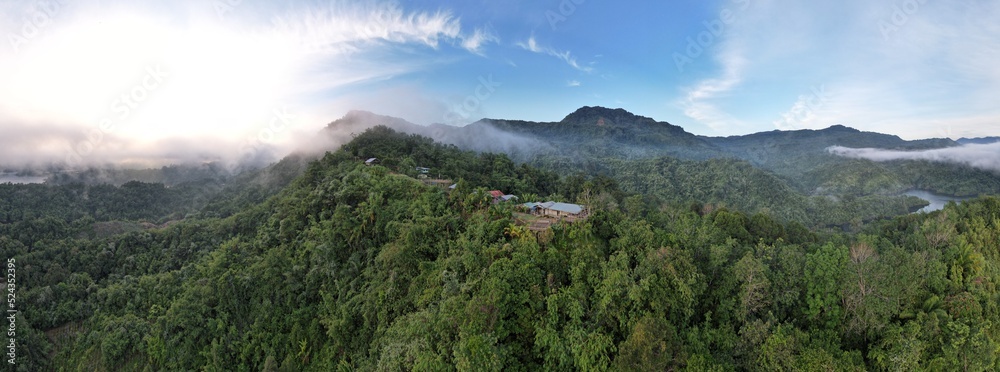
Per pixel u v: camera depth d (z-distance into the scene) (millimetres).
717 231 72500
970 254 76062
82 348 90625
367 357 68375
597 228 73688
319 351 76062
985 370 56781
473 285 60219
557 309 57344
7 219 165875
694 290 57125
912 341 52719
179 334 81875
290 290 84812
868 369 54562
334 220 90688
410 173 134250
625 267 59000
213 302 86750
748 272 57031
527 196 109188
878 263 58562
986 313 63906
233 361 79938
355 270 81625
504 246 65438
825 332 56156
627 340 50312
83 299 104875
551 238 69188
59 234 143625
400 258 72188
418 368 53188
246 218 131125
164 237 132000
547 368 55000
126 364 84688
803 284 59688
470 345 51406
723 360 53062
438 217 80625
